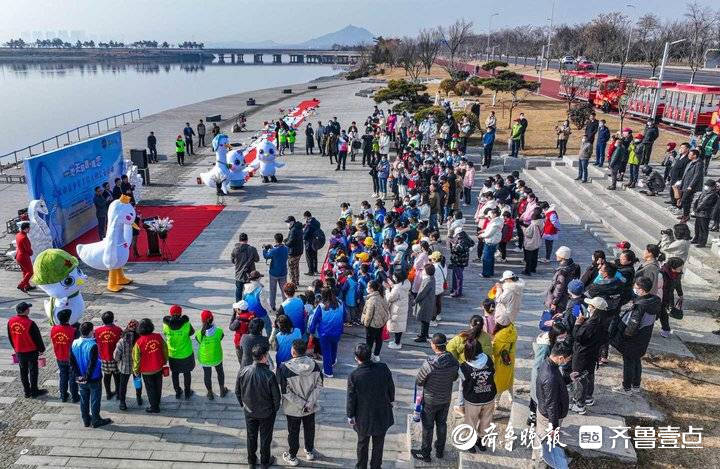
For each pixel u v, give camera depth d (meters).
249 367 6.95
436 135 26.97
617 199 17.81
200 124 31.70
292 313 9.22
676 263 8.96
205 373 8.80
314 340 9.92
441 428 6.81
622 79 33.62
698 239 13.07
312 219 13.91
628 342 7.57
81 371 7.95
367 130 28.19
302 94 63.97
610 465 6.48
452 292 12.69
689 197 13.93
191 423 8.39
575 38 78.25
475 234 16.86
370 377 6.56
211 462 7.57
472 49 111.44
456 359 6.78
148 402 8.90
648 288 7.40
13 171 25.80
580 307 7.65
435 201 15.97
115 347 8.52
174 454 7.72
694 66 54.09
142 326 8.21
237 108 51.06
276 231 17.41
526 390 8.02
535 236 13.27
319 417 8.53
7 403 8.91
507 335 7.31
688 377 8.29
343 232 13.63
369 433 6.68
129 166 20.20
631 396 7.76
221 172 20.81
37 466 7.48
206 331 8.59
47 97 81.38
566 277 9.23
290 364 7.11
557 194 20.11
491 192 15.16
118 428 8.26
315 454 7.62
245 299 9.55
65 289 10.54
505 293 8.75
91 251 12.93
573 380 7.33
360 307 11.30
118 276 13.36
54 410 8.73
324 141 28.41
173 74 145.25
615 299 7.78
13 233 15.76
